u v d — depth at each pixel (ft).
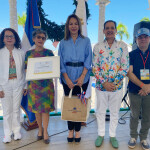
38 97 6.80
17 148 6.94
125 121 9.75
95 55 6.53
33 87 6.81
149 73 6.33
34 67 6.33
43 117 7.19
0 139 7.64
